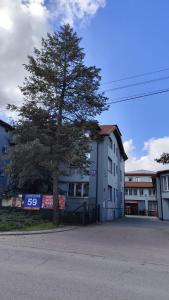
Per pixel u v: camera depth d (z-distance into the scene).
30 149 16.86
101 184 26.25
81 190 27.08
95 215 24.17
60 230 16.50
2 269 6.94
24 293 5.26
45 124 18.77
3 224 16.25
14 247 10.47
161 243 13.07
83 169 18.92
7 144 27.48
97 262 8.46
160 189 36.09
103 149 27.06
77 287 5.80
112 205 31.84
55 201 18.77
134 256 9.70
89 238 13.80
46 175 21.62
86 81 19.14
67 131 18.00
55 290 5.53
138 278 6.82
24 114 18.66
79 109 19.16
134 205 58.78
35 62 19.09
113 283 6.24
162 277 7.02
